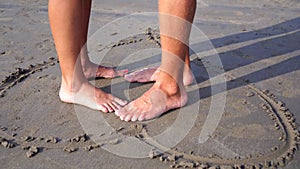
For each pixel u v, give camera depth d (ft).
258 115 5.74
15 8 9.05
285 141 5.33
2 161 5.05
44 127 5.51
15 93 6.10
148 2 9.46
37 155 5.12
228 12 8.98
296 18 8.70
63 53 5.62
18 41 7.52
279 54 7.23
